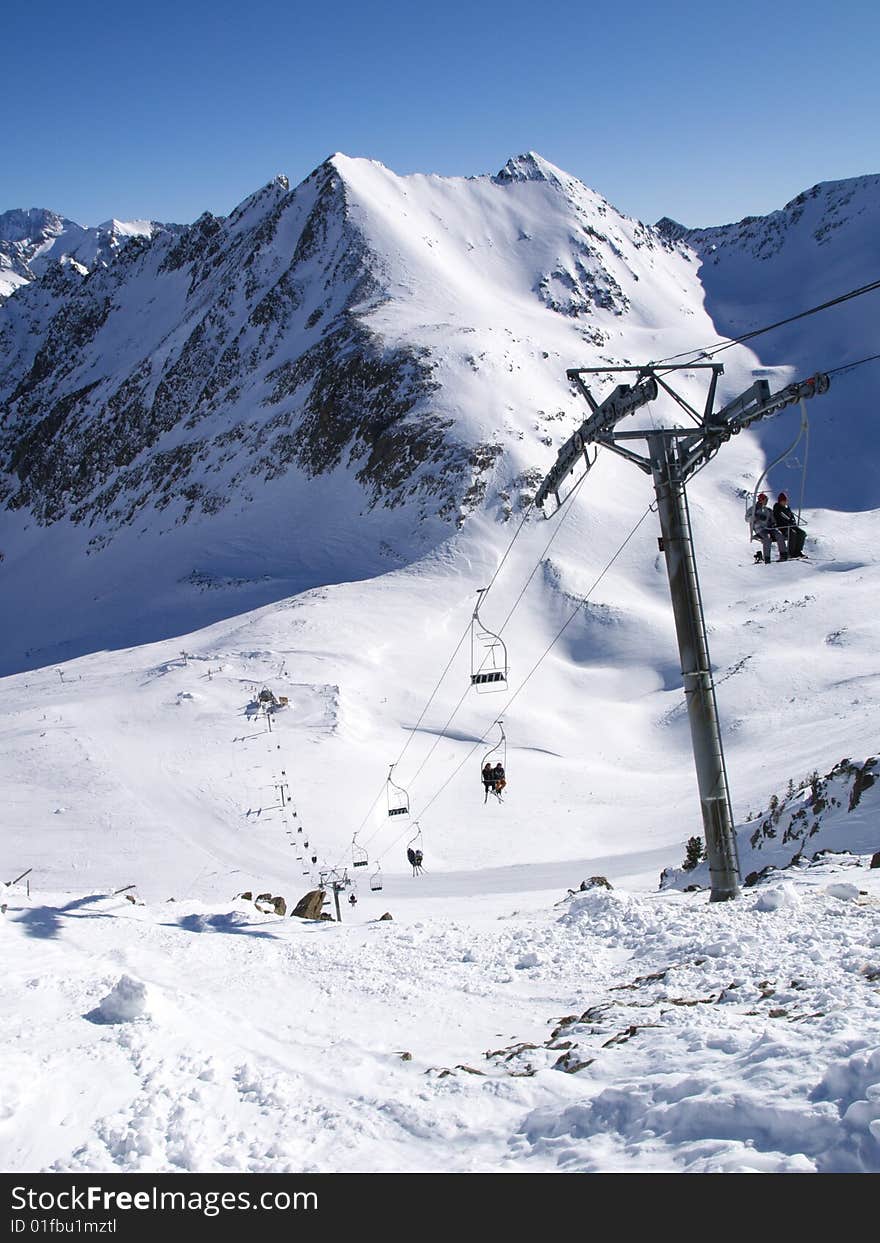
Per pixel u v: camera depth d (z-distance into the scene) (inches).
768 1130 219.3
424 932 667.4
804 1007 316.5
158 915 833.5
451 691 3850.9
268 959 598.9
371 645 4234.7
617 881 1569.9
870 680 3248.0
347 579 5802.2
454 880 2135.8
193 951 625.9
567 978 466.6
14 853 2385.6
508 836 2508.6
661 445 691.4
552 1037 355.9
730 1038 286.4
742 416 642.8
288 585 6072.8
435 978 497.0
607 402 682.2
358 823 2618.1
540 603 4790.8
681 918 549.3
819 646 3745.1
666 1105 244.1
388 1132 281.7
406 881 2174.0
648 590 4987.7
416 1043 381.4
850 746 2214.6
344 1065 354.3
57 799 2773.1
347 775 2962.6
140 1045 389.1
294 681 3752.5
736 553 5290.4
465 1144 264.4
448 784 2950.3
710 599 4778.5
